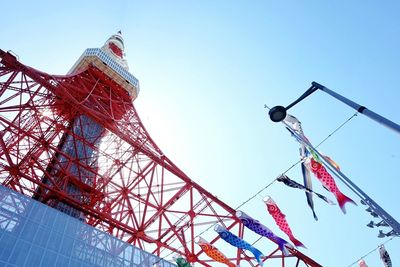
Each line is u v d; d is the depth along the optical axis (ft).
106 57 199.62
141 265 98.17
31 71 118.93
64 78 157.58
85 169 138.31
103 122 128.88
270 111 36.35
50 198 114.32
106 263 91.66
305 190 44.19
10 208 87.71
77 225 95.86
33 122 135.33
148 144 148.77
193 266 95.35
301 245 56.65
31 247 82.28
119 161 135.03
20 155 120.78
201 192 118.93
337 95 31.99
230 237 70.28
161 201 119.14
